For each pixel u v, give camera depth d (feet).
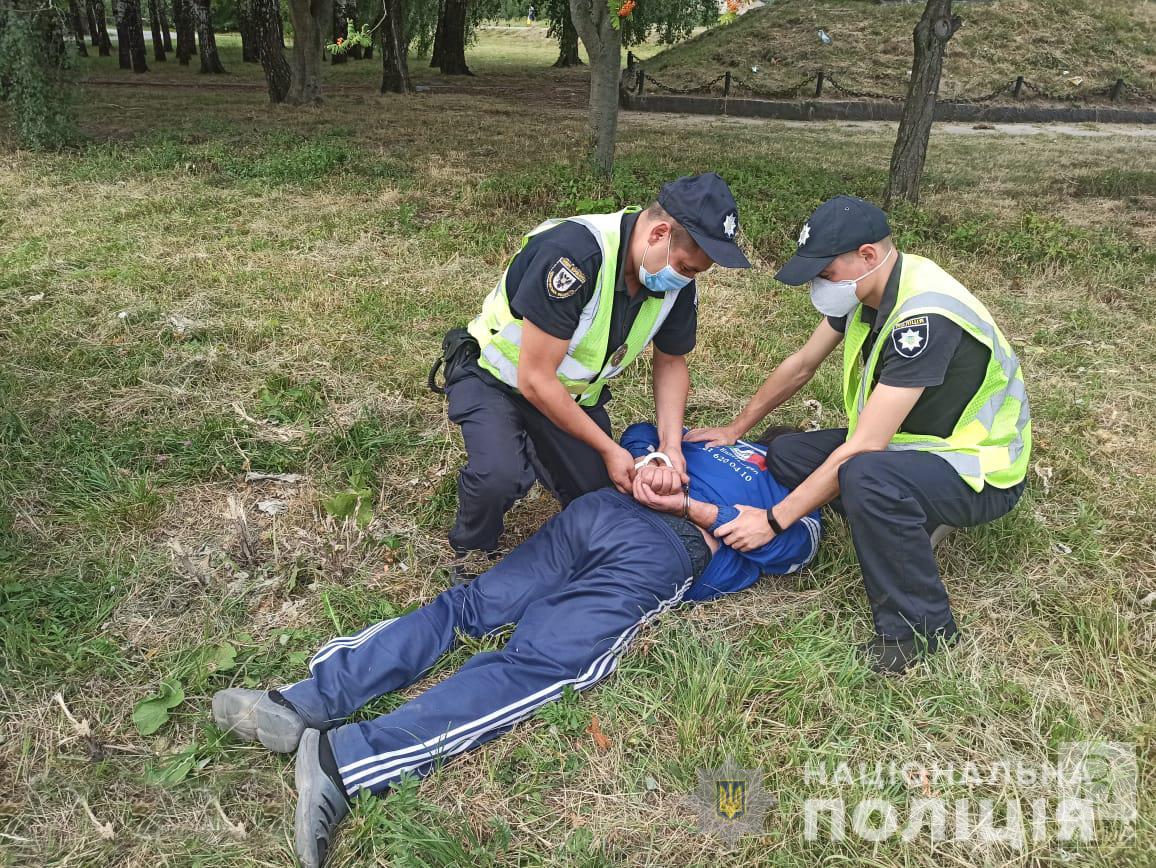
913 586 7.73
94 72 71.72
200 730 7.11
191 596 8.63
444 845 5.97
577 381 8.63
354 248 19.52
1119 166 36.42
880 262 7.88
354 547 9.33
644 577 7.69
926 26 25.90
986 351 7.86
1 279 16.31
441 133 39.09
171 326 14.51
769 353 14.55
